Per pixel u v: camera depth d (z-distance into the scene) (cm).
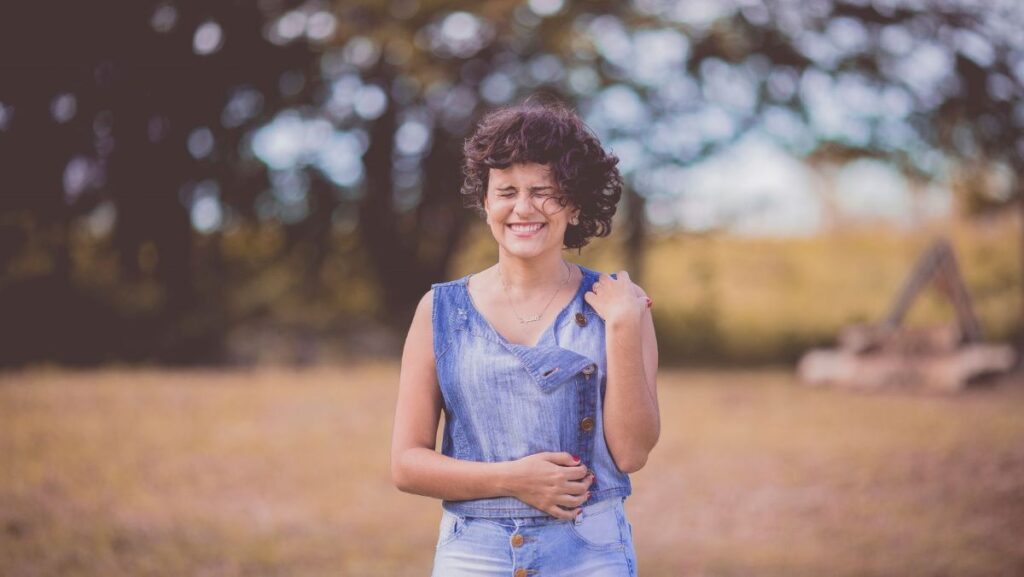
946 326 1214
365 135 1590
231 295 1617
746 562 520
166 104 1492
